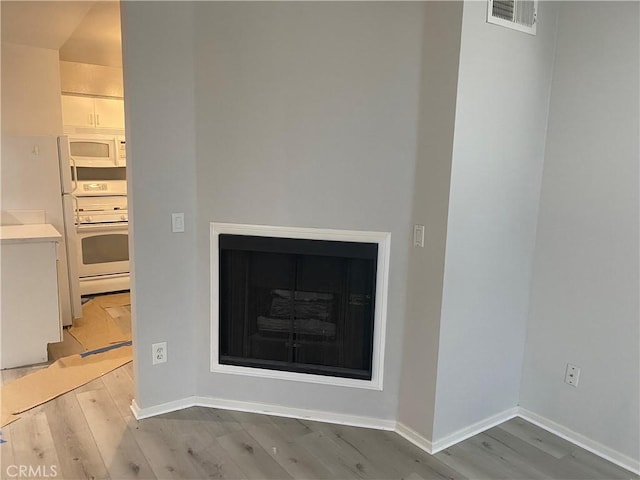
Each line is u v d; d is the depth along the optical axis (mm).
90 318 4414
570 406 2688
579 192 2561
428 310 2488
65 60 4871
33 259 3361
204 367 2896
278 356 2850
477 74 2307
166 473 2309
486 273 2580
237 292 2818
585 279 2570
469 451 2564
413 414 2631
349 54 2457
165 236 2676
